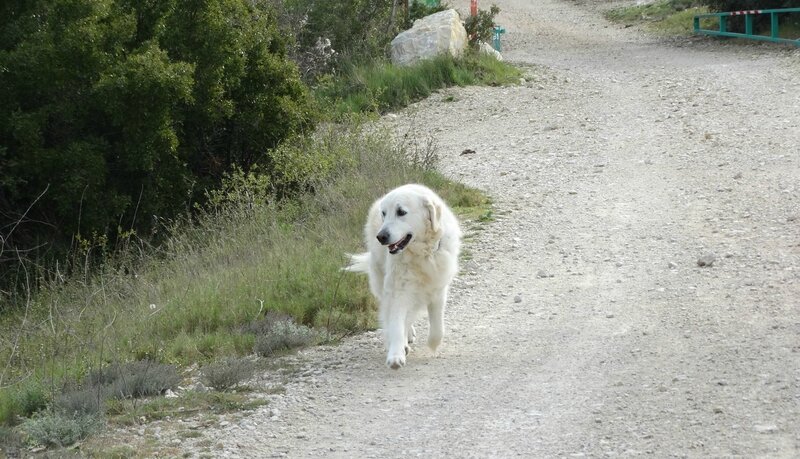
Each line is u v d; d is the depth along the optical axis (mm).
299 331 9641
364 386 8047
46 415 7586
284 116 18703
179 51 17359
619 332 8805
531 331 9188
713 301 9391
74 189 15219
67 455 6750
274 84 18906
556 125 21625
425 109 25172
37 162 15297
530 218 13977
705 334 8406
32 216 16484
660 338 8469
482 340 9078
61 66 15555
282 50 19859
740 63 26891
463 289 10914
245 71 18422
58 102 15930
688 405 6781
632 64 29000
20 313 13070
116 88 15438
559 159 18156
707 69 26484
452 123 23344
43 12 16188
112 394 8305
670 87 24453
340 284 10938
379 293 9016
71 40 15469
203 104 17328
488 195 15625
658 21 37719
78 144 15547
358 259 9547
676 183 15203
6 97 15562
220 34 17547
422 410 7316
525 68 29594
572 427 6645
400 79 26781
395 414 7293
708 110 21109
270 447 6855
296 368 8805
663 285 10211
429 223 8203
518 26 40562
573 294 10305
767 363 7430
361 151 17250
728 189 14383
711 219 12852
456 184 16016
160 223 16375
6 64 15344
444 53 28500
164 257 14969
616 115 21969
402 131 22906
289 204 15234
